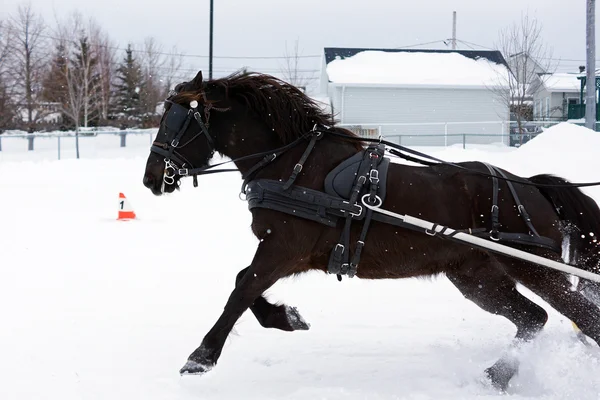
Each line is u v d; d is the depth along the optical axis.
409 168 5.64
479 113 37.28
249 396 5.03
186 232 12.79
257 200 5.38
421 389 5.24
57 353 5.83
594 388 5.16
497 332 6.77
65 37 42.47
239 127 5.70
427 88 36.97
